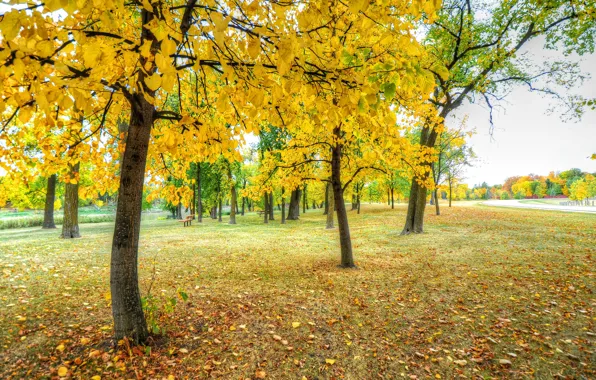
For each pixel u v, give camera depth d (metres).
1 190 3.82
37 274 6.19
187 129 3.29
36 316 4.17
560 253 8.50
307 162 8.40
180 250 9.95
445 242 11.06
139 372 3.11
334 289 6.01
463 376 3.32
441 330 4.32
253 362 3.46
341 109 2.18
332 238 13.88
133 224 3.50
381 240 12.34
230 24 2.58
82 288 5.50
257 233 15.79
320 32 2.81
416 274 7.06
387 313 4.89
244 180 29.03
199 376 3.15
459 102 12.11
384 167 8.00
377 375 3.34
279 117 2.87
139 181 3.53
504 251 9.13
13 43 1.50
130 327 3.47
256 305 5.08
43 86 1.69
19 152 3.58
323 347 3.85
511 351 3.76
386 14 2.19
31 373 3.01
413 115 6.34
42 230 16.67
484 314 4.78
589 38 9.95
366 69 2.15
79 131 4.25
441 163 24.45
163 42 1.61
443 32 11.19
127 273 3.47
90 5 1.67
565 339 3.94
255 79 2.44
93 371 3.09
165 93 4.80
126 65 2.16
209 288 5.94
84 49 1.69
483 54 10.85
